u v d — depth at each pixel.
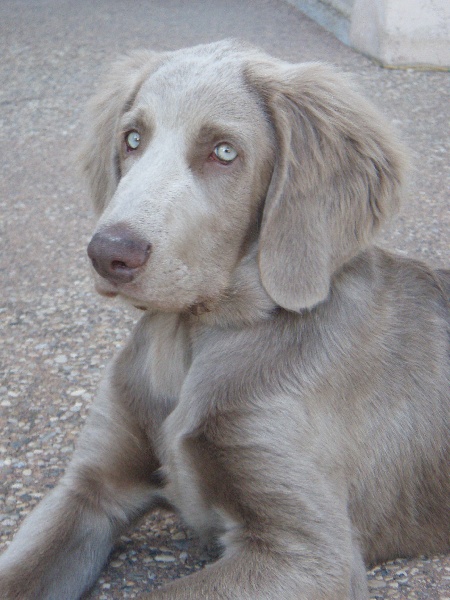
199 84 0.82
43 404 1.03
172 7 2.67
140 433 0.86
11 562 0.80
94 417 0.87
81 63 2.17
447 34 2.01
